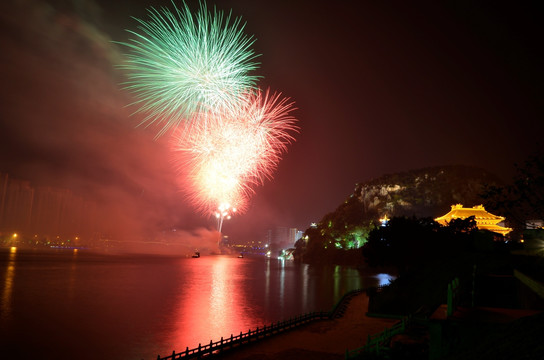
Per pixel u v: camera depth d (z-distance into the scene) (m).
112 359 40.16
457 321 17.86
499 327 17.08
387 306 57.56
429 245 67.12
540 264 29.30
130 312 67.19
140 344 46.12
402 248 69.06
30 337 48.62
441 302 39.56
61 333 51.03
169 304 76.88
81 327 54.78
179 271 169.50
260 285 118.12
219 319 62.12
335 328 47.94
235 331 53.47
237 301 82.81
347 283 127.25
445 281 46.28
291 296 92.38
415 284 59.00
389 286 69.38
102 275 136.75
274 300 85.19
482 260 47.53
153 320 60.62
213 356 35.84
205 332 52.69
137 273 150.62
